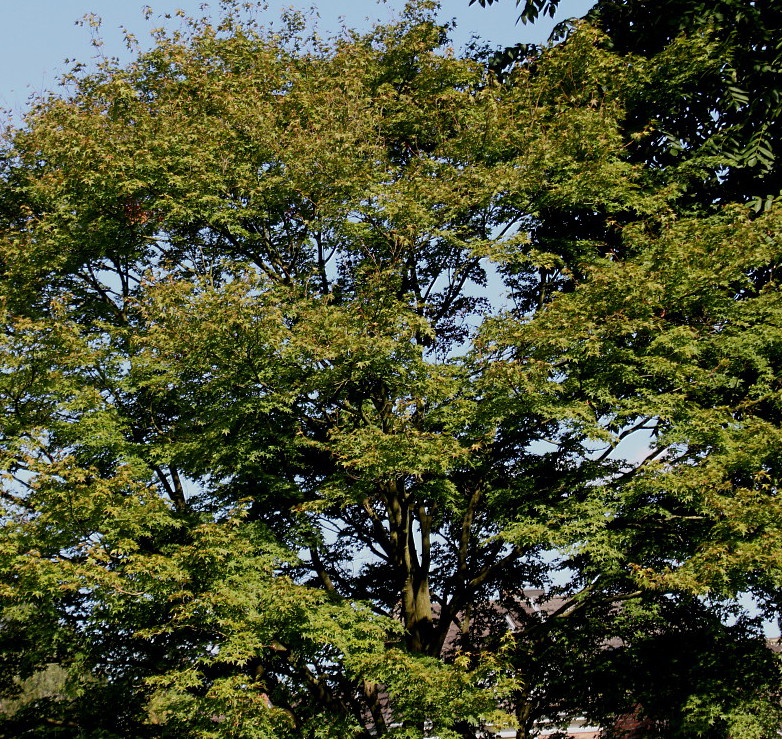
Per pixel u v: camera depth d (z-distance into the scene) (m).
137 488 10.78
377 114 15.35
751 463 10.73
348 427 12.72
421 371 11.91
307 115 14.79
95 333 13.55
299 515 12.08
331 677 13.14
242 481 12.45
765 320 12.48
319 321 11.80
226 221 13.65
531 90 15.57
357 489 11.67
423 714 9.95
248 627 10.10
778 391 11.59
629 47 17.73
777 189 15.54
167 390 12.68
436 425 13.45
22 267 13.45
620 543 11.61
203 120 14.41
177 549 10.79
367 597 15.22
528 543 11.07
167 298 11.74
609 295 12.09
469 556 14.09
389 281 13.59
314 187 13.85
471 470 14.15
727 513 10.14
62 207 13.70
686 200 16.17
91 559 9.56
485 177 13.55
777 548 9.65
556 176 14.05
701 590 9.62
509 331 11.70
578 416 11.42
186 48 16.31
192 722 10.09
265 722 9.73
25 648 11.96
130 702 11.95
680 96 15.89
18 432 11.66
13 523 10.57
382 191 13.37
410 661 10.13
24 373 11.95
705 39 15.50
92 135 13.70
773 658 11.62
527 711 14.08
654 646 12.63
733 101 15.36
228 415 11.65
